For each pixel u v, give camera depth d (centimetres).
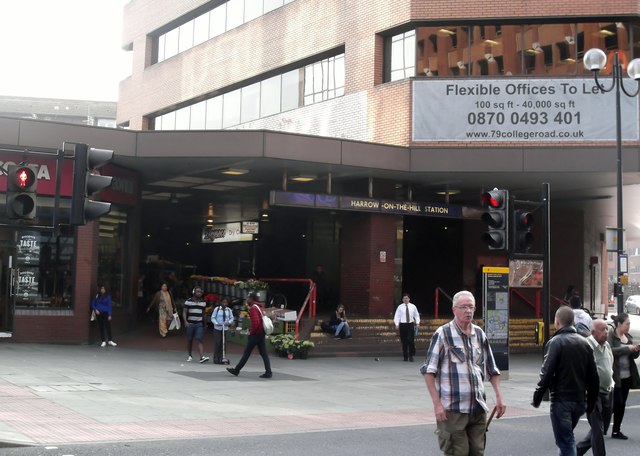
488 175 2512
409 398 1527
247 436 1069
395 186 2688
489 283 1875
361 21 2680
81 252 2283
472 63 2520
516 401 1541
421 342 2514
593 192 2964
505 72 2505
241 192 3097
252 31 3162
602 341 981
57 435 1000
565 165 2408
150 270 3725
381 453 977
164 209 3638
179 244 4222
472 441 678
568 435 841
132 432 1050
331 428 1164
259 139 2223
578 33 2472
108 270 2436
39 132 2108
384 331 2498
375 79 2619
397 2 2556
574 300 2150
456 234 3397
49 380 1512
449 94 2486
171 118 3700
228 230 3909
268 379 1742
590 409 855
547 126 2448
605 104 2428
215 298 2875
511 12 2472
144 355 2097
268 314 2386
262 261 3662
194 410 1266
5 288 2191
